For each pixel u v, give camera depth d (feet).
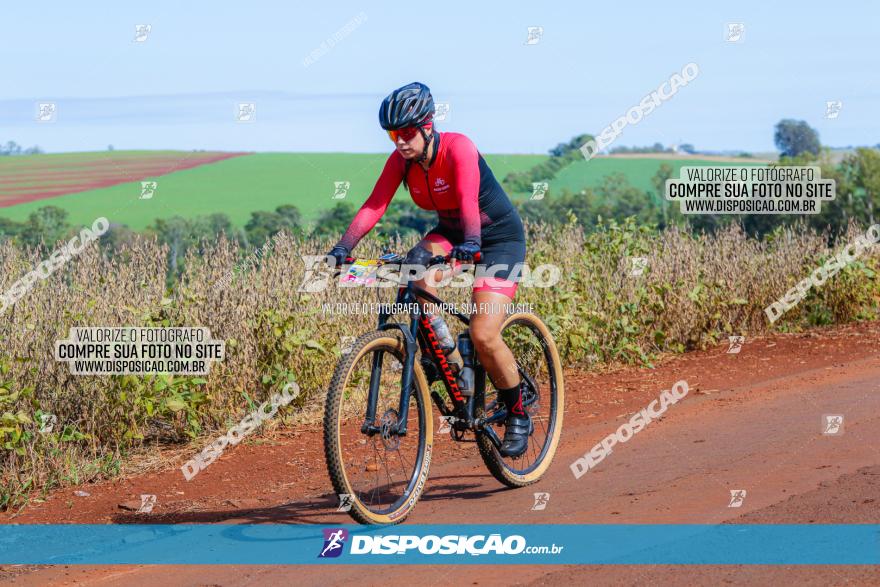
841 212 57.00
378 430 14.48
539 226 35.91
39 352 20.63
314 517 15.14
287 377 22.43
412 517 14.93
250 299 24.20
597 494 15.52
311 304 25.36
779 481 15.29
